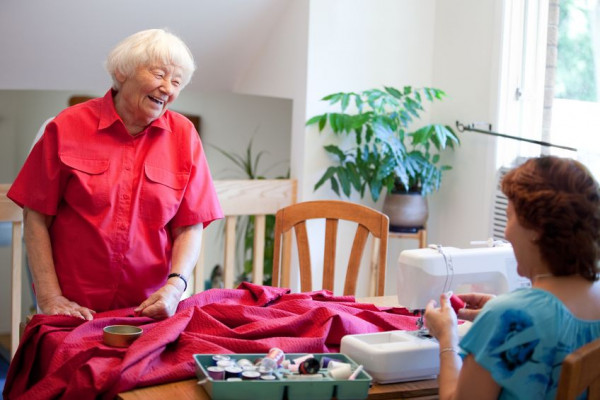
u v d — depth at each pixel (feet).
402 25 13.03
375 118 11.97
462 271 6.73
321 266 13.01
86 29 12.44
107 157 7.74
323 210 9.45
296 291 13.05
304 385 5.67
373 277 13.09
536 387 5.07
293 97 12.83
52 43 12.55
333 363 5.98
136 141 7.89
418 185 12.48
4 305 18.53
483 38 12.17
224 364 5.88
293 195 12.66
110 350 6.20
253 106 16.24
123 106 7.73
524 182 5.13
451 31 12.87
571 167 5.09
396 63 13.08
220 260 17.70
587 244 5.01
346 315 6.91
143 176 7.83
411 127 13.33
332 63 12.59
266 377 5.71
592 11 10.93
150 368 6.06
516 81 11.92
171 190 7.93
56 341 6.55
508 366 5.02
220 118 16.65
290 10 12.84
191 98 16.80
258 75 13.85
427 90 12.25
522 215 5.12
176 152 8.09
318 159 12.67
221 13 12.82
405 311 7.79
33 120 16.60
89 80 13.51
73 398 5.74
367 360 6.17
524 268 5.31
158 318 7.19
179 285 7.61
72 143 7.66
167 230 8.15
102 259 7.70
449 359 5.58
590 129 10.97
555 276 5.19
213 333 6.67
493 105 11.98
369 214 9.34
